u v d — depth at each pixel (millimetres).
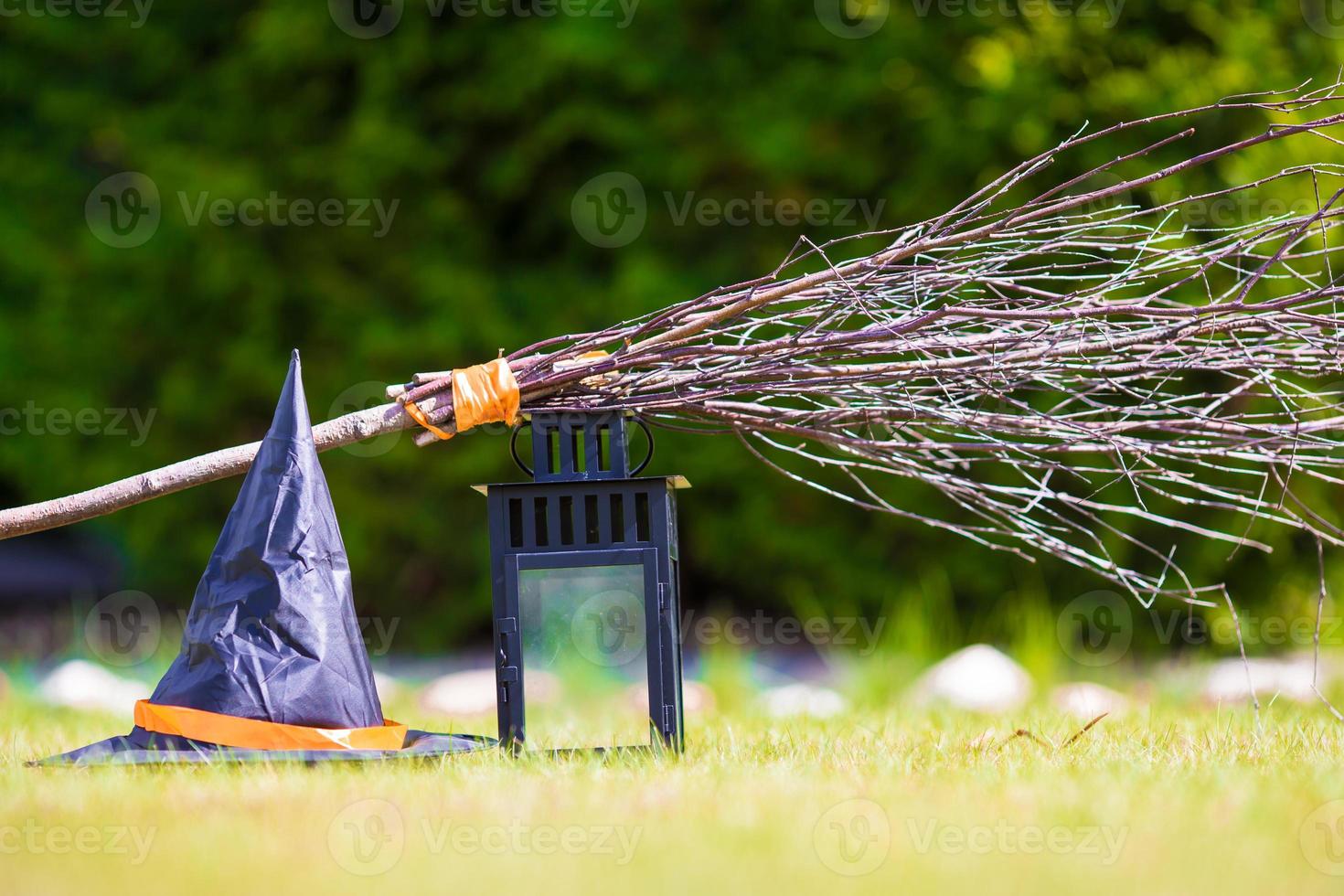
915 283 8484
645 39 20922
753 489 21406
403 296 21906
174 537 22641
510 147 21781
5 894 4734
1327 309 10078
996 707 13344
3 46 22953
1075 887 4738
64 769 7496
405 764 7516
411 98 21672
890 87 20359
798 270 20625
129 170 22031
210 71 22328
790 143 20438
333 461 21719
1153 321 8742
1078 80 20000
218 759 7285
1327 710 11984
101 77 23109
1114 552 20734
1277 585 20750
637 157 21203
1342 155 18656
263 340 21891
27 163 22828
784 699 14586
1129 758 7910
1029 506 8633
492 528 8094
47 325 22281
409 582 22328
